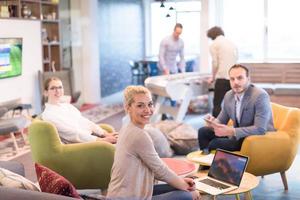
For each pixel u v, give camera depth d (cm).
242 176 288
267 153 372
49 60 834
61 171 356
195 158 350
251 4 911
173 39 736
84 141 382
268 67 844
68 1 948
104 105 949
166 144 487
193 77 674
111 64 1118
